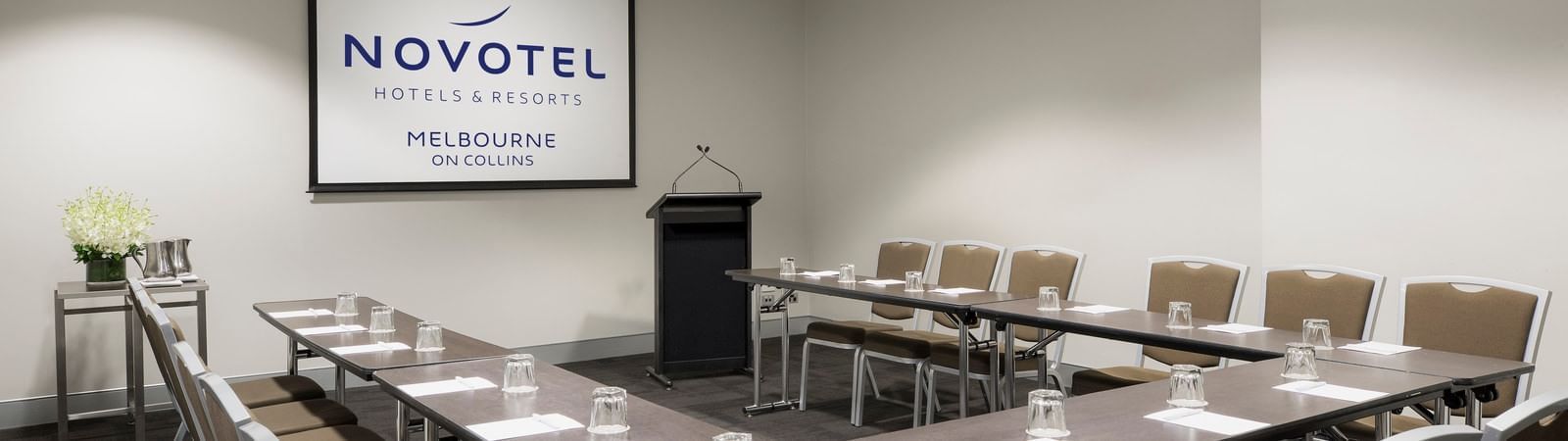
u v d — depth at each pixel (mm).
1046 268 5102
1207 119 5664
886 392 6070
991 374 4527
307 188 6191
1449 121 4520
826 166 8070
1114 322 3848
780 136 8070
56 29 5465
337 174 6254
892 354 5125
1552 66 4227
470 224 6773
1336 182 4895
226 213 5945
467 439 2406
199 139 5852
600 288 7301
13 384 5453
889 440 2262
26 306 5465
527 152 6891
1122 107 6086
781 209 8086
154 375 5801
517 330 6977
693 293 6438
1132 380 4117
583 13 7055
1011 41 6684
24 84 5395
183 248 5266
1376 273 4301
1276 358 3213
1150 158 5953
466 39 6648
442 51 6570
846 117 7883
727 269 6539
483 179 6738
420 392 2828
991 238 6867
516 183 6859
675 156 7551
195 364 2123
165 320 2846
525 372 2811
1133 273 6066
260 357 6109
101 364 5699
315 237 6238
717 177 7750
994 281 5336
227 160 5938
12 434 5242
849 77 7852
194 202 5848
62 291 4840
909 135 7398
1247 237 5504
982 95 6887
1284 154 5078
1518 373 3012
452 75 6605
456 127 6629
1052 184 6484
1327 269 4074
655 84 7426
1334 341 3510
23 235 5430
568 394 2811
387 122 6402
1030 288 5137
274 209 6098
